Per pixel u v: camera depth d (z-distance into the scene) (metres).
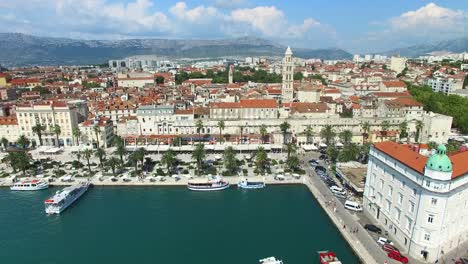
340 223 116.25
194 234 117.44
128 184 157.62
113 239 115.19
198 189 151.88
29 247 110.94
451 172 85.94
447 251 97.12
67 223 126.31
